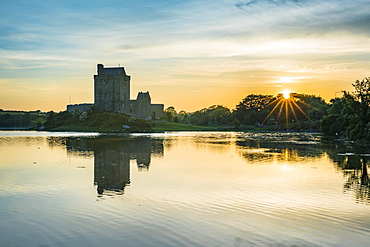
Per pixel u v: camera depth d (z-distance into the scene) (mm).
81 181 42375
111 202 32656
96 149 81500
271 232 25219
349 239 24078
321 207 31203
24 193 36219
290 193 36344
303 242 23562
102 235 24688
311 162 59594
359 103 100750
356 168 52906
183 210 30141
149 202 32625
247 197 34656
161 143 101875
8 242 23688
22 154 70688
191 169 52000
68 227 26172
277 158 65500
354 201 33250
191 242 23516
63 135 144875
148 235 24641
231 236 24484
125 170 50844
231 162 59844
